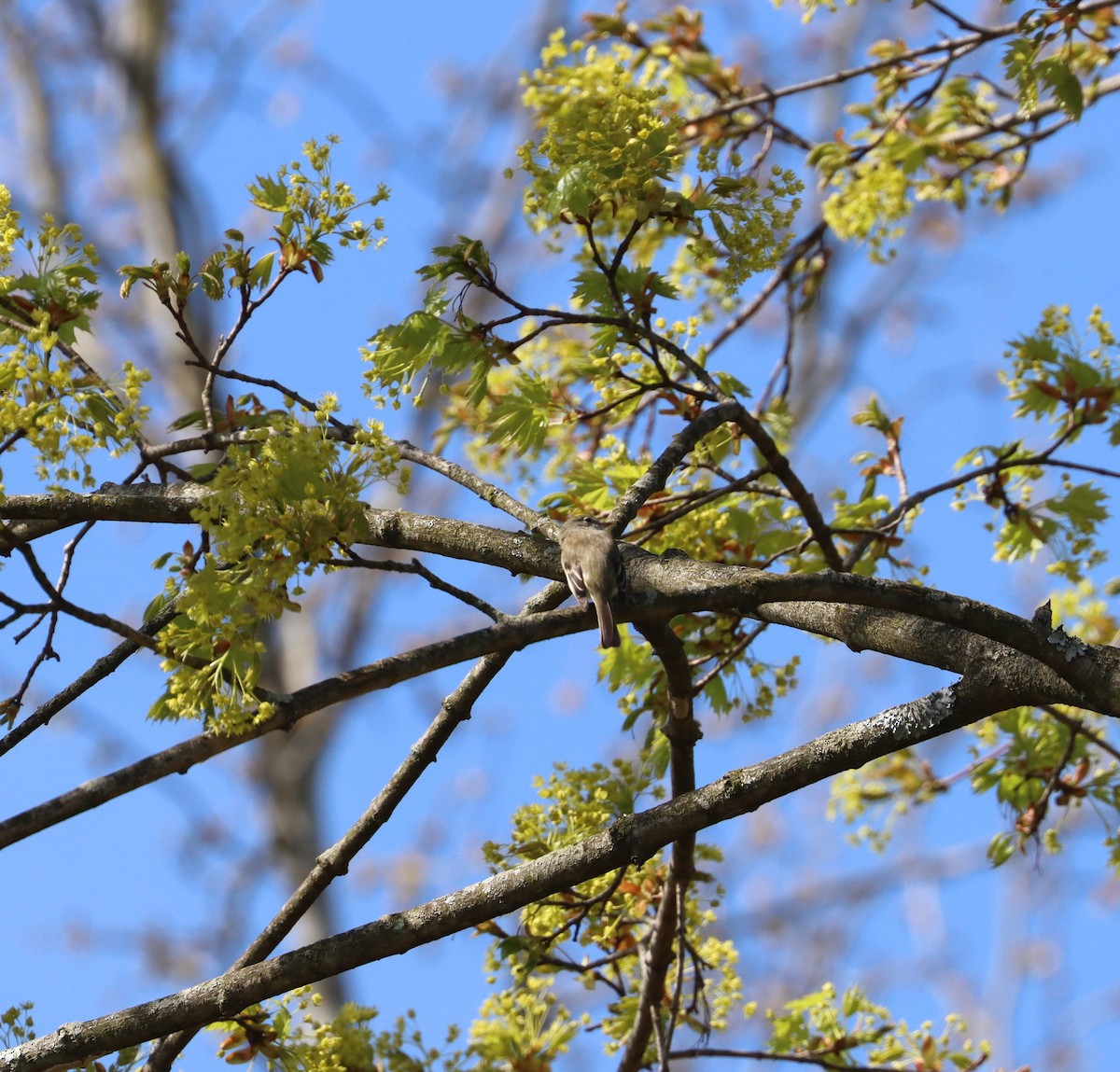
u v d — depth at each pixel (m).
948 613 6.63
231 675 6.75
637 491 8.46
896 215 13.47
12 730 7.44
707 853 10.28
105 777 6.34
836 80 13.64
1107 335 11.04
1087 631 12.64
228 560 6.73
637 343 9.59
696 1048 10.66
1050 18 10.89
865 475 11.52
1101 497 11.24
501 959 9.92
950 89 13.72
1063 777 11.61
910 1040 10.43
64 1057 7.11
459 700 8.58
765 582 6.89
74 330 8.95
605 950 10.19
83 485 7.41
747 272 9.49
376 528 8.84
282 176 8.69
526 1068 10.02
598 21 14.05
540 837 9.27
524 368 11.50
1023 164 14.02
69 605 6.76
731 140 13.84
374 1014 9.73
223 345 8.80
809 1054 10.23
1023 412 11.21
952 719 6.67
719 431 10.53
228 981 7.15
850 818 12.51
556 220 9.20
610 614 7.10
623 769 9.64
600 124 9.05
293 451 6.96
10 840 6.15
